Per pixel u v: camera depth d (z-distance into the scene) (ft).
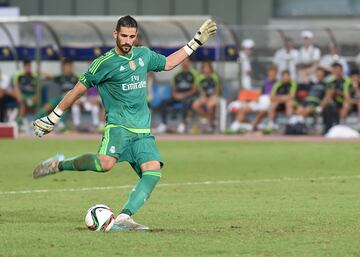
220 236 102.58
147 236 102.01
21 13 363.35
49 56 285.23
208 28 110.83
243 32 295.07
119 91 105.81
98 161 105.81
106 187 155.94
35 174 110.11
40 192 148.56
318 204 132.46
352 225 111.86
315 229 108.47
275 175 174.70
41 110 278.67
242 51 284.20
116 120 106.11
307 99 271.49
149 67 107.86
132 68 105.91
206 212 124.26
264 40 286.66
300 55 279.90
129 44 105.09
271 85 274.98
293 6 369.91
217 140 257.96
